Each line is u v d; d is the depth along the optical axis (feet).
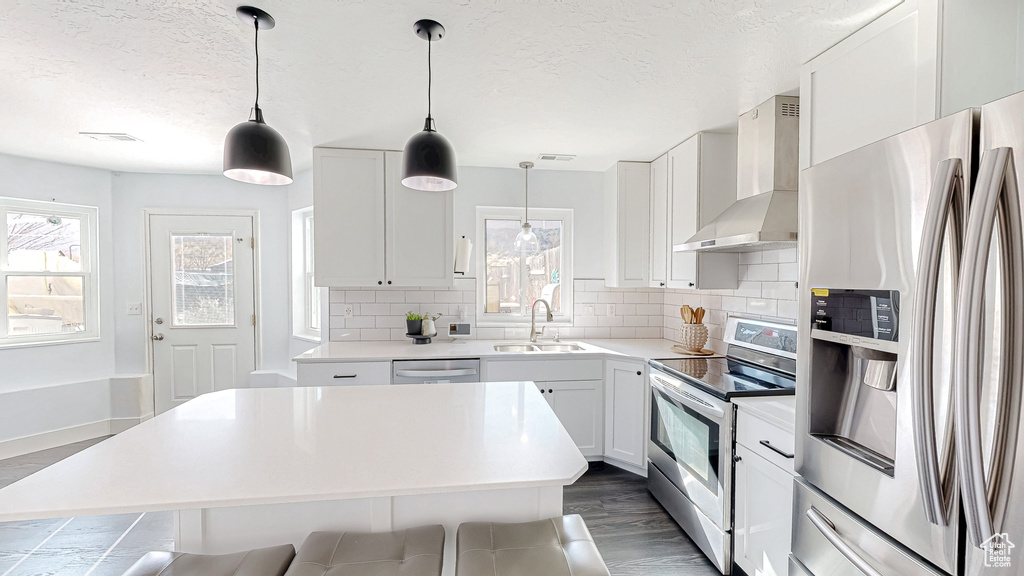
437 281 10.15
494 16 4.91
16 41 5.35
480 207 11.68
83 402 11.46
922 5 4.31
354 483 3.53
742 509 5.96
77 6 4.65
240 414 5.23
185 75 6.30
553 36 5.32
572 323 11.98
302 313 13.08
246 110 7.61
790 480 5.02
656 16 4.91
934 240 2.85
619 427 9.60
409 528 3.89
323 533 3.77
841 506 3.99
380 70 6.17
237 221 12.77
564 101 7.26
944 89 4.17
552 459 4.02
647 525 7.58
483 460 3.99
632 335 12.15
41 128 8.51
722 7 4.73
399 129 8.62
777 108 7.00
